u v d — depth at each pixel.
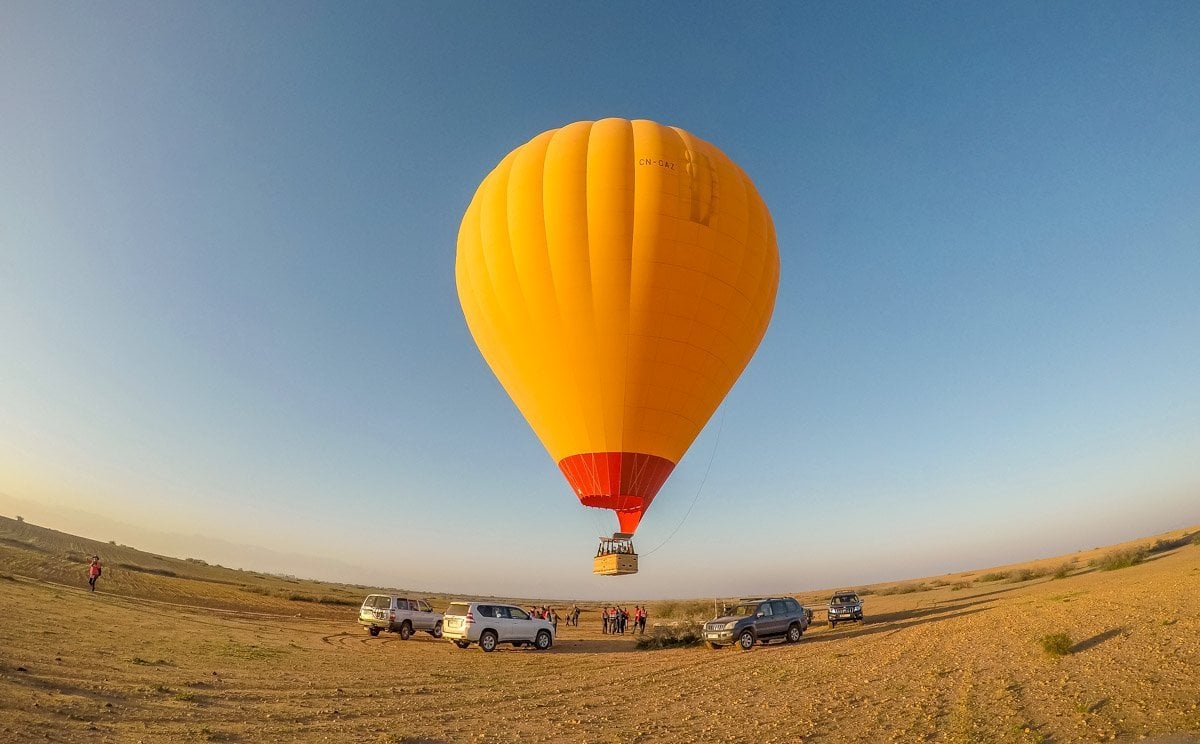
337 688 12.80
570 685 13.91
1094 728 7.71
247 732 8.81
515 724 9.84
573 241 21.73
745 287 23.03
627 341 21.73
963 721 8.64
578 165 22.50
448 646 24.17
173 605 31.77
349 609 46.44
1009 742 7.60
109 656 13.78
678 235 21.77
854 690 11.53
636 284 21.61
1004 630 17.06
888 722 9.00
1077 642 13.28
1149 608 15.67
